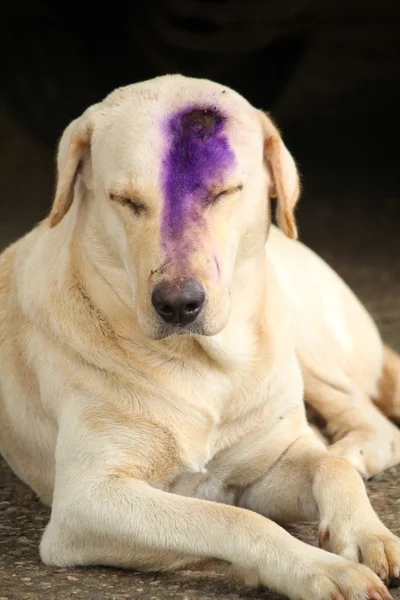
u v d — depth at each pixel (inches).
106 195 262.2
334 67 1430.9
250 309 284.2
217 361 278.5
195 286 244.1
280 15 820.6
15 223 847.1
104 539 254.8
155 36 817.5
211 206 255.6
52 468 302.5
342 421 353.7
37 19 820.0
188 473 282.8
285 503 290.7
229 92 274.2
